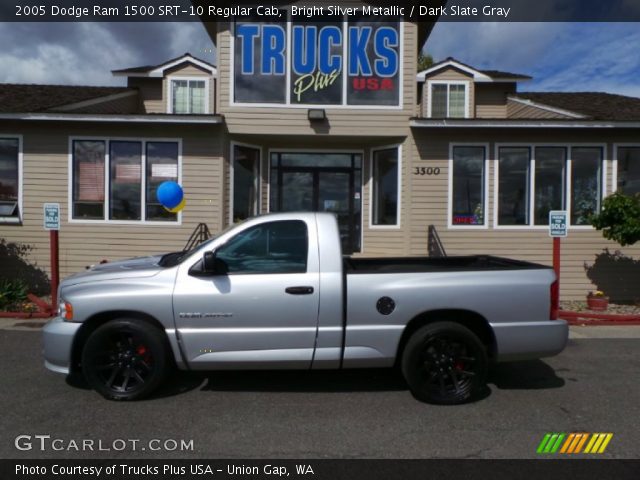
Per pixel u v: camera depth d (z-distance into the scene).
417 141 10.62
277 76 10.60
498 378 5.55
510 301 4.76
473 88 14.97
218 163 10.50
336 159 11.69
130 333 4.64
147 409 4.54
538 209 10.70
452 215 10.66
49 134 10.39
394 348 4.71
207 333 4.62
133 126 10.41
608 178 10.61
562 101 14.17
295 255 4.77
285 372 5.63
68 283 4.83
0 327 7.79
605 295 10.61
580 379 5.51
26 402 4.68
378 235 11.19
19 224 10.43
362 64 10.65
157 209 10.55
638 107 12.41
